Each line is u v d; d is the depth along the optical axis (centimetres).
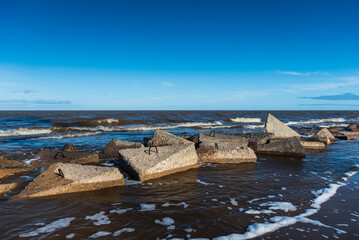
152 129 2441
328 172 782
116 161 899
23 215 437
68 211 457
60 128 2122
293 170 807
